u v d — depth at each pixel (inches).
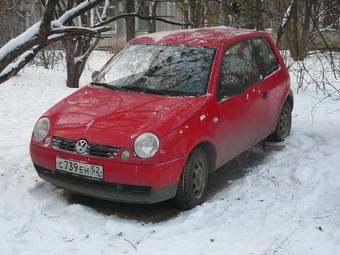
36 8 789.9
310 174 248.7
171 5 953.5
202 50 243.3
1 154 276.5
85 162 199.0
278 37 451.5
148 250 175.8
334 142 304.3
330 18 374.3
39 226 191.8
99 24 235.9
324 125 344.8
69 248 176.6
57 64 739.4
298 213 206.2
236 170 263.7
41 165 214.2
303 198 222.4
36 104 431.5
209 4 469.7
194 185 212.4
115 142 195.8
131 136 195.6
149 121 201.8
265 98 269.3
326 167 257.4
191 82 230.1
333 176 245.6
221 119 226.2
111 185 197.5
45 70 693.9
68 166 203.6
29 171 251.1
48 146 210.4
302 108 408.2
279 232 188.9
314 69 457.4
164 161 194.9
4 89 506.6
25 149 287.9
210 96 224.5
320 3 359.3
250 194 229.1
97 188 199.8
